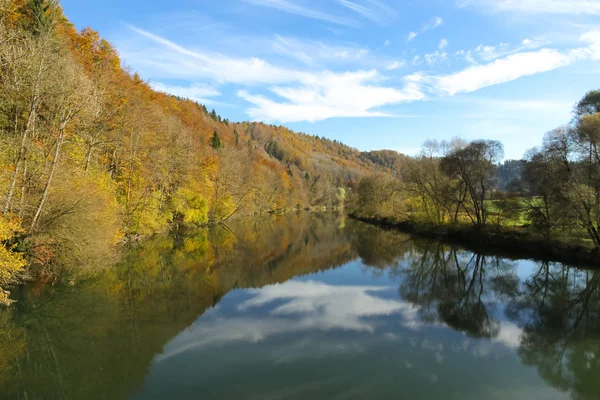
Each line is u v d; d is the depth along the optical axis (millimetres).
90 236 17453
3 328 13109
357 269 26484
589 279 22469
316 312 16062
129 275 21656
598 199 23297
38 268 17047
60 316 14547
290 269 26203
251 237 44250
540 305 17438
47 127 19312
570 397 9320
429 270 25953
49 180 16500
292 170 137000
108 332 13219
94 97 20328
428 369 10609
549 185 27125
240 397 8930
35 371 10352
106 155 32406
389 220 58188
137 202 32344
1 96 17219
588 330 14062
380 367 10680
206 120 95938
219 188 58031
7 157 16422
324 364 10812
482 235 35156
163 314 15250
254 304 17172
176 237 39000
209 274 23297
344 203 125062
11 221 14141
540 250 28359
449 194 41250
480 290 20297
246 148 106938
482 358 11461
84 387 9477
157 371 10328
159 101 50531
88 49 34156
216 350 11797
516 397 9242
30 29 22594
